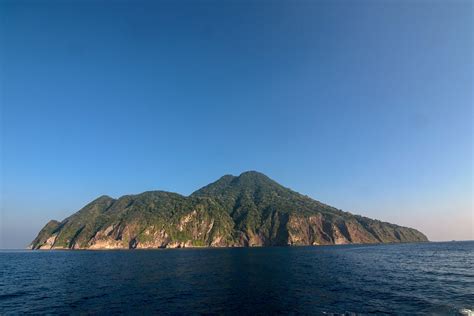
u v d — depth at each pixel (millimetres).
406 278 68375
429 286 57406
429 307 41625
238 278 73000
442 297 47531
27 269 115500
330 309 41531
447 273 76438
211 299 49750
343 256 147375
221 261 127250
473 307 41188
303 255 160750
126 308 45281
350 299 47219
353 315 38438
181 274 83688
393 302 44812
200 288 60125
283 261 121375
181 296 52719
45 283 74812
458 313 38625
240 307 44062
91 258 178875
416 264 102000
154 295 54281
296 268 93562
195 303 47281
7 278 87250
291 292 53812
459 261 112250
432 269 86062
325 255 157625
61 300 52812
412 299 46500
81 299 52906
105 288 63500
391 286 58031
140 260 147375
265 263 113125
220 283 65750
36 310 46219
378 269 87875
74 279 80562
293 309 42094
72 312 44281
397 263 106375
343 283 62562
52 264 138625
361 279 67938
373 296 49094
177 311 42812
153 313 42094
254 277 74250
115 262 139500
